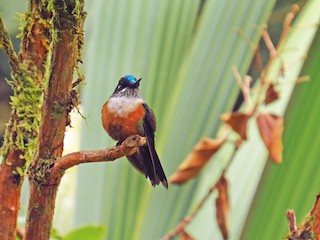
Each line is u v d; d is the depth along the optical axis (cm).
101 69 728
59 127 449
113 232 655
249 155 655
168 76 711
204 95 693
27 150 504
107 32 736
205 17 727
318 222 446
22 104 511
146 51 720
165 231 651
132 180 665
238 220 624
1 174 495
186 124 687
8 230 485
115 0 738
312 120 630
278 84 627
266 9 711
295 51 661
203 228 648
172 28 727
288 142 628
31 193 450
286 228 613
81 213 666
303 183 620
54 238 595
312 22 670
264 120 609
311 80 641
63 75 447
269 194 624
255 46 684
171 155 681
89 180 676
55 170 442
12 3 1279
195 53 712
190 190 662
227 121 620
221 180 614
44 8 511
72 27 445
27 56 515
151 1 732
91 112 719
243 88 651
